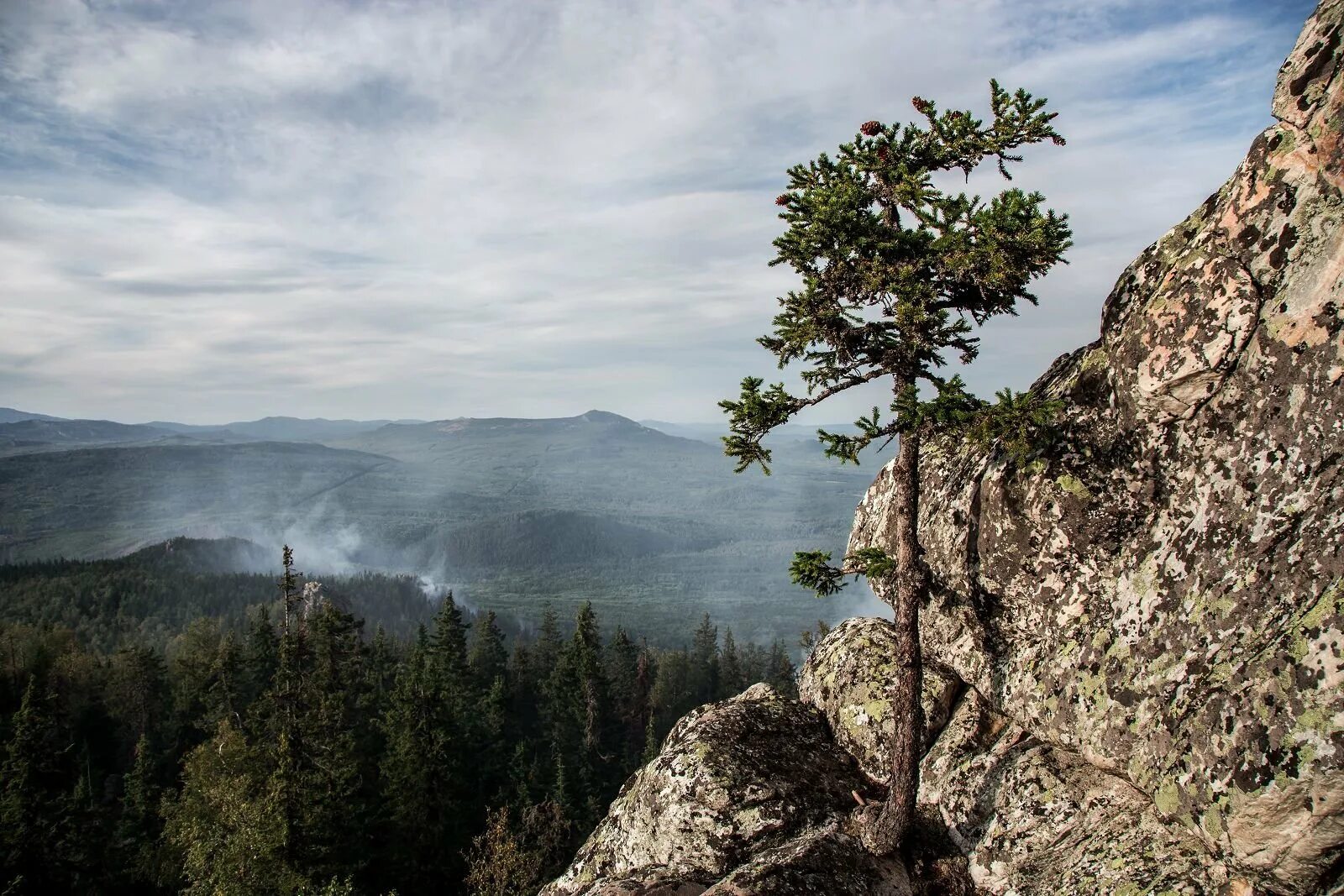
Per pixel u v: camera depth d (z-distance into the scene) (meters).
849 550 20.92
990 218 12.62
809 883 14.11
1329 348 10.43
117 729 76.50
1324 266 10.57
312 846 35.72
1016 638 15.46
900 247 13.87
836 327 14.33
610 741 75.94
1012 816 14.57
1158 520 12.72
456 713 60.28
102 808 50.59
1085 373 13.94
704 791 17.30
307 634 54.91
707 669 115.38
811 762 18.33
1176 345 11.98
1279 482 10.84
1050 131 13.30
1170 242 12.88
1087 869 12.70
